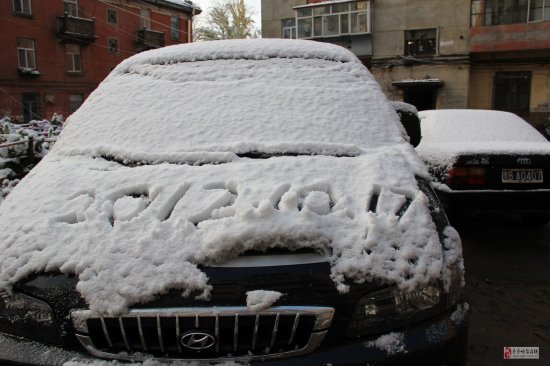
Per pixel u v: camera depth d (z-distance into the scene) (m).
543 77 25.45
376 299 1.65
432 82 26.28
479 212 4.38
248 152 2.37
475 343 2.86
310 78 2.88
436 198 2.17
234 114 2.61
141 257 1.71
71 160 2.47
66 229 1.88
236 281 1.62
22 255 1.79
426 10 26.36
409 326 1.68
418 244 1.79
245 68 2.94
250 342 1.58
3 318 1.70
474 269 4.04
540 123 25.39
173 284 1.62
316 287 1.63
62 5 29.84
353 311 1.63
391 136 2.57
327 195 2.00
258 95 2.73
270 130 2.51
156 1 36.12
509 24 24.81
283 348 1.59
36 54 28.67
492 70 26.41
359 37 27.97
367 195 2.00
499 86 26.50
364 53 27.98
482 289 3.63
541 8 24.23
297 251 1.73
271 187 2.02
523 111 26.12
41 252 1.78
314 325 1.59
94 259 1.72
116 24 33.41
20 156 6.70
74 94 30.97
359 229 1.81
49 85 29.38
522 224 5.42
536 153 4.26
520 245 4.68
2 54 26.92
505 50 25.11
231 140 2.46
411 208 1.94
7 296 1.71
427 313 1.71
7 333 1.70
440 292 1.74
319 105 2.67
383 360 1.59
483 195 4.27
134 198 2.05
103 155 2.49
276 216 1.81
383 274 1.68
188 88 2.82
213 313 1.57
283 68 2.94
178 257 1.70
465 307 1.86
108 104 2.84
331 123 2.57
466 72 26.06
